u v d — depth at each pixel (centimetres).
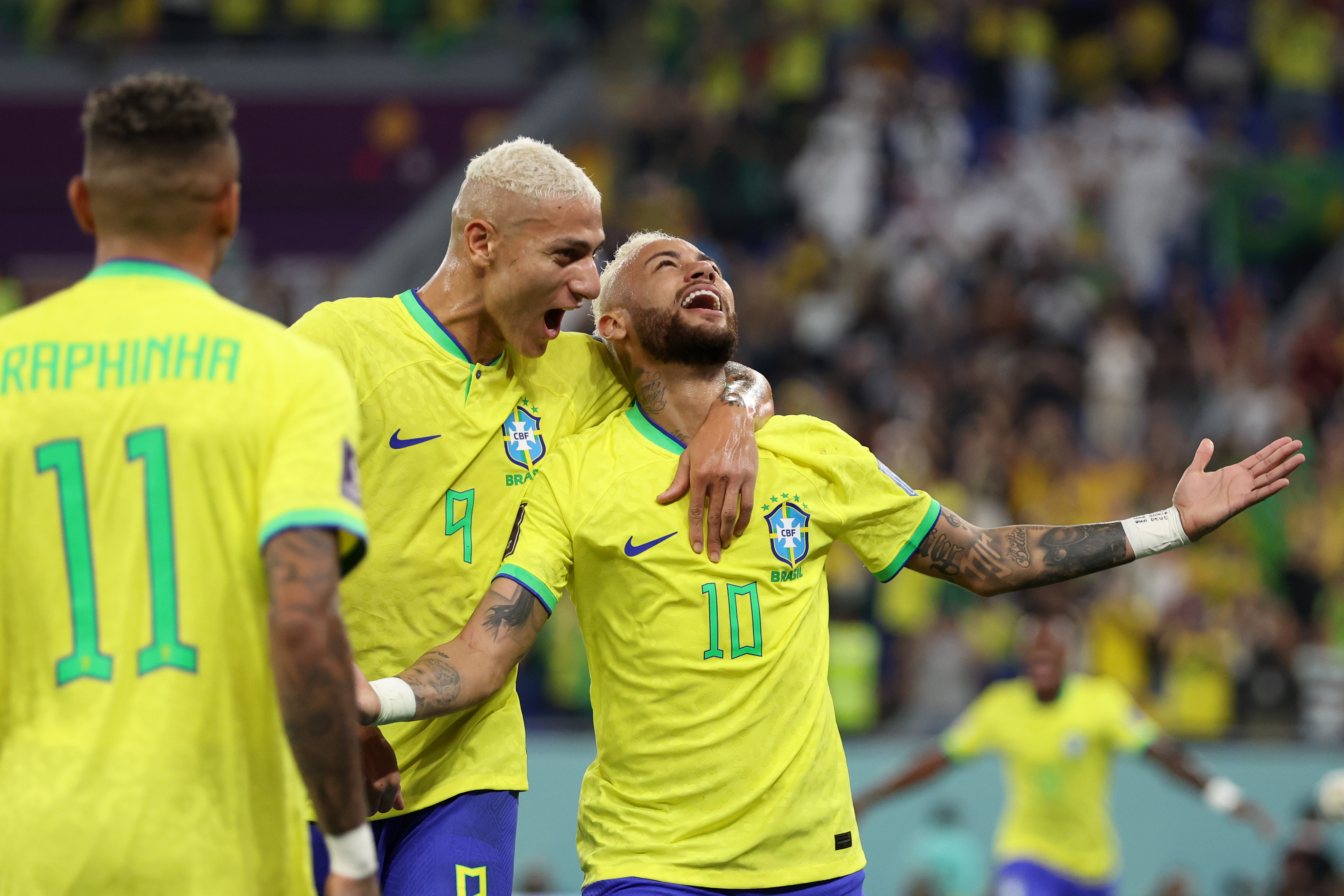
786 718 1109
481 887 1162
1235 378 4688
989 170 5178
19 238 5453
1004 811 3116
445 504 1141
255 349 795
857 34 5500
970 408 4381
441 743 1156
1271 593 4003
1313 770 3109
